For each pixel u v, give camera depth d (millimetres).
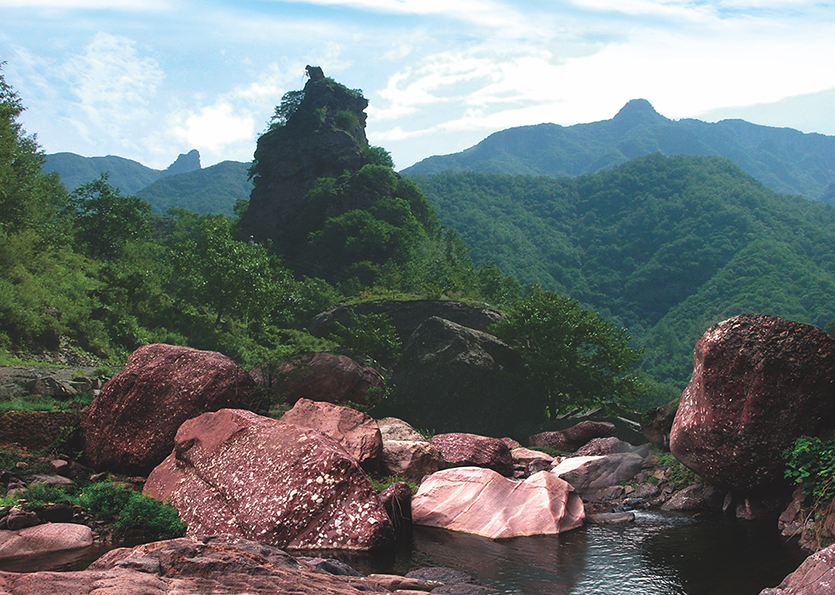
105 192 74500
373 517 11359
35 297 38906
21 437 14547
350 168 135500
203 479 12398
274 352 50062
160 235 131750
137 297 50625
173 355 15594
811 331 13016
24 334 35781
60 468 13672
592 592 9266
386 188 127875
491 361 45938
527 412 46156
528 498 13734
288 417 15906
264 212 133000
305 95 144375
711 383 13766
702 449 14219
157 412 14742
